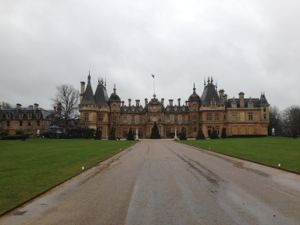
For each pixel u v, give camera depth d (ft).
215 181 49.49
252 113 322.75
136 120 358.23
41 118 348.59
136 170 62.34
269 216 30.58
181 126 356.38
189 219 29.71
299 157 82.58
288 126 410.72
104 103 330.34
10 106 407.03
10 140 223.71
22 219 30.19
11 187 43.88
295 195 39.58
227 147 129.29
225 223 28.53
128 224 28.40
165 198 38.06
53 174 55.67
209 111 325.21
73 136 271.08
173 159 84.17
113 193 41.06
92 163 72.84
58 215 31.42
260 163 72.13
